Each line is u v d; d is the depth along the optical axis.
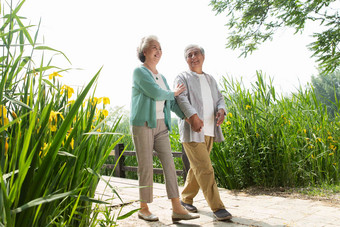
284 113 4.81
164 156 2.91
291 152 4.46
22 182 1.05
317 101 5.14
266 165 4.36
